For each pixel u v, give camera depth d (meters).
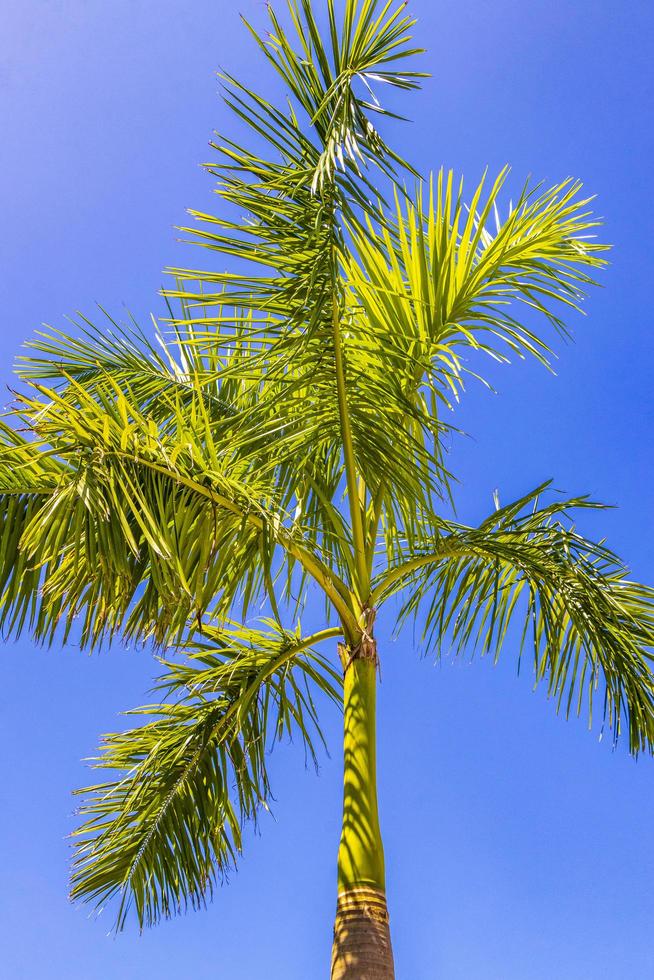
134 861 4.94
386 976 3.73
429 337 5.07
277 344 4.14
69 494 3.64
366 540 5.02
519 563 5.05
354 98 3.98
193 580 3.97
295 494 5.12
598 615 4.93
